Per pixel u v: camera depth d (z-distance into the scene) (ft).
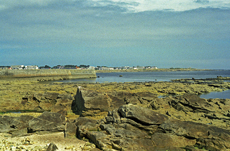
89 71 610.24
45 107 125.08
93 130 69.21
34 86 245.65
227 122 86.58
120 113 71.82
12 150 55.67
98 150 56.85
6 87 230.07
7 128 73.15
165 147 58.65
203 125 67.00
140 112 69.10
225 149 56.85
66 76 534.37
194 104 105.70
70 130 70.54
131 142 57.41
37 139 66.80
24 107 127.03
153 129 66.80
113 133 62.80
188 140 62.49
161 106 112.98
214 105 110.22
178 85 281.13
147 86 257.96
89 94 102.47
